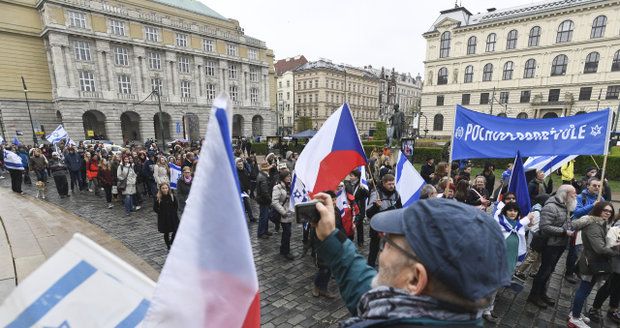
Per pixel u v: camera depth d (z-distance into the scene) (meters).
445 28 46.88
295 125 67.75
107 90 36.94
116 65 37.72
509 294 4.60
